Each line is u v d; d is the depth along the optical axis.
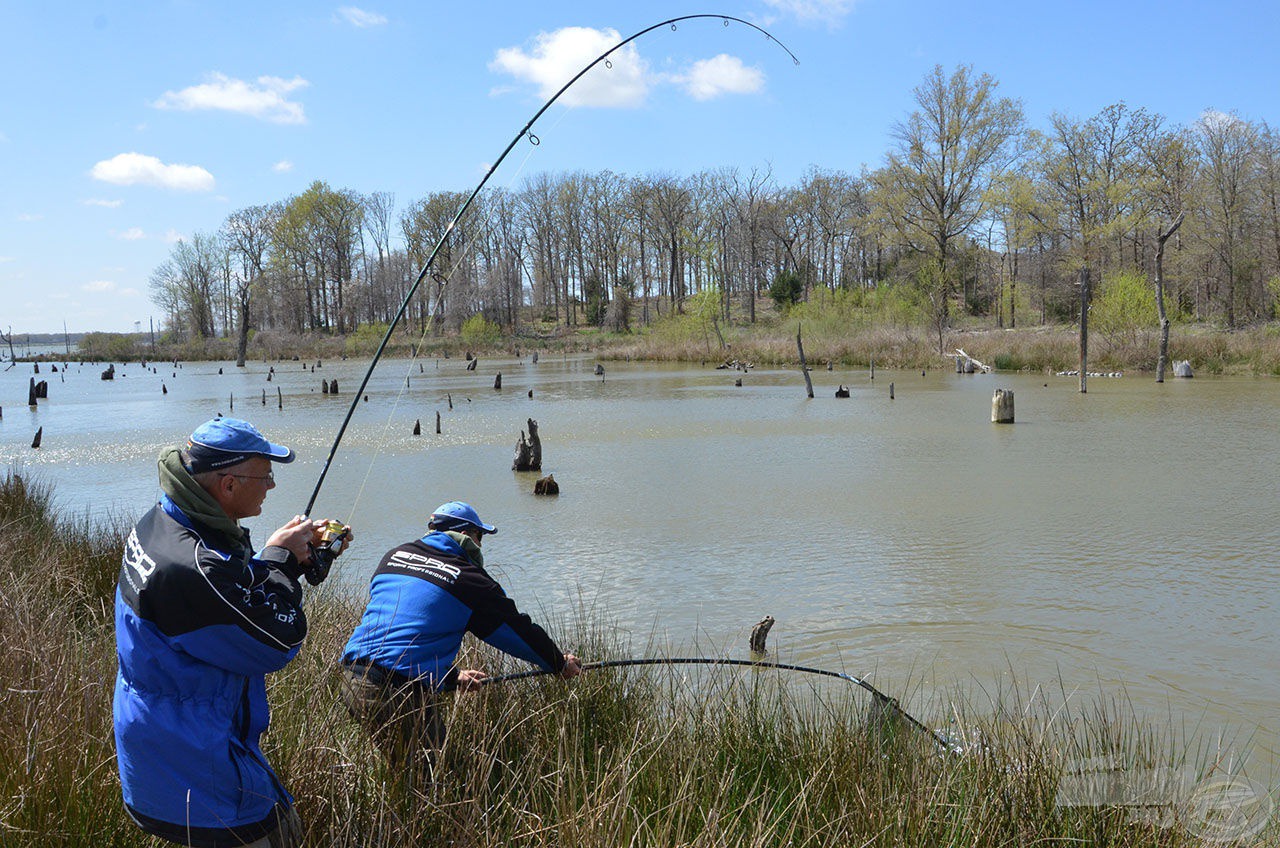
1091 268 63.34
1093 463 15.97
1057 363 42.25
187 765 2.37
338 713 3.69
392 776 3.27
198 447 2.52
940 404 27.84
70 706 3.43
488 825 3.00
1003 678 6.25
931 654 6.77
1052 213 60.16
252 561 2.58
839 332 60.09
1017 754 3.92
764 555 10.00
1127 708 5.71
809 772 3.90
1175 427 20.77
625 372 51.44
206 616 2.35
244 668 2.45
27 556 7.50
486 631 3.78
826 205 94.56
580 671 4.17
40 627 4.65
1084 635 7.19
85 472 16.84
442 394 36.22
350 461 17.67
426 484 14.94
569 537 11.04
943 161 60.25
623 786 3.13
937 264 60.41
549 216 102.56
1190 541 10.26
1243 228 58.50
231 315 108.44
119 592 2.48
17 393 41.09
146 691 2.41
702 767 3.81
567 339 93.25
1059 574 9.00
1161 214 55.91
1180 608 7.84
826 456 17.50
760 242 103.44
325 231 100.69
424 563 3.81
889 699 4.70
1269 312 56.41
